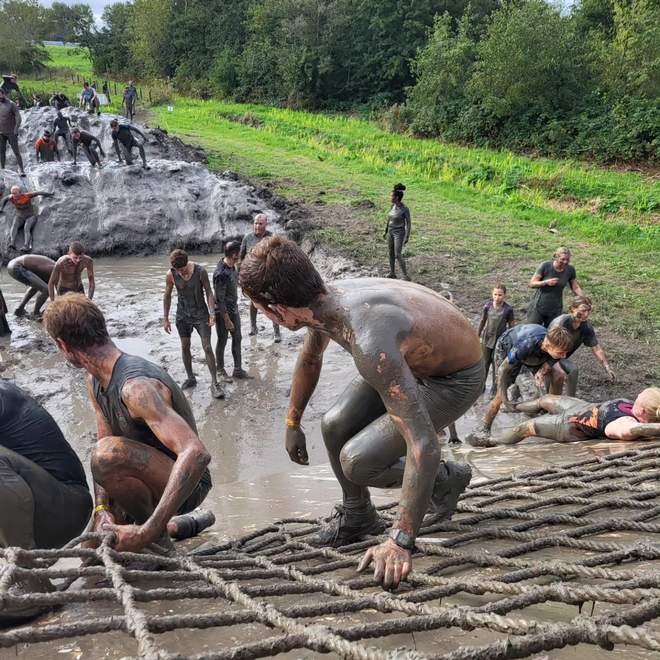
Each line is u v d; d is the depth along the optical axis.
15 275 11.70
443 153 28.39
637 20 28.66
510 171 23.30
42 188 17.84
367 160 26.73
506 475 5.10
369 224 17.64
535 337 7.07
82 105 34.88
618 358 9.84
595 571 2.47
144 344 10.92
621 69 28.75
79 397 8.99
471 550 3.21
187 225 18.38
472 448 6.85
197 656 1.84
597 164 25.91
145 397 3.02
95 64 66.62
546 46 28.73
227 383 9.51
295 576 2.78
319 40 46.19
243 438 7.98
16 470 3.09
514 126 29.70
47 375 9.66
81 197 17.97
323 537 3.68
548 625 1.93
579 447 5.82
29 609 2.72
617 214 19.09
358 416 3.33
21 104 37.38
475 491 4.36
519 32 28.98
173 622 2.07
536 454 5.84
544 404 6.69
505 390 7.18
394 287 2.91
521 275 13.62
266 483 6.00
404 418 2.65
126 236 17.86
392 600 2.30
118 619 2.06
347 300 2.75
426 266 14.20
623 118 26.19
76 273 11.00
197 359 10.32
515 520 3.65
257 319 12.20
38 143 20.86
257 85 50.09
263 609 2.19
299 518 4.56
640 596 2.08
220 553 3.56
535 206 20.19
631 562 2.84
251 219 18.45
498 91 30.33
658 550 2.78
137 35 59.75
